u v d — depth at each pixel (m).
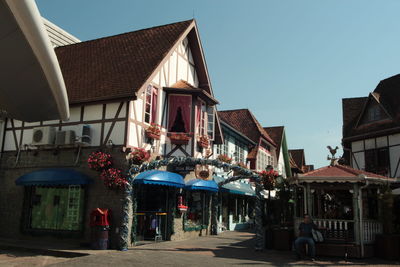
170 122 15.25
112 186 12.38
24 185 14.09
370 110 21.91
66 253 11.21
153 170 13.13
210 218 18.16
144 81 13.23
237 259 10.48
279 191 15.09
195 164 14.35
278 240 12.75
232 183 21.94
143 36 16.98
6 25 3.38
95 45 17.95
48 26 19.20
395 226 12.48
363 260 10.80
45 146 14.11
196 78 18.22
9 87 4.62
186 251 11.77
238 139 24.52
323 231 11.62
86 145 13.41
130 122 12.95
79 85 14.68
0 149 15.45
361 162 21.88
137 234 14.14
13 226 14.38
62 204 13.65
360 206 11.52
